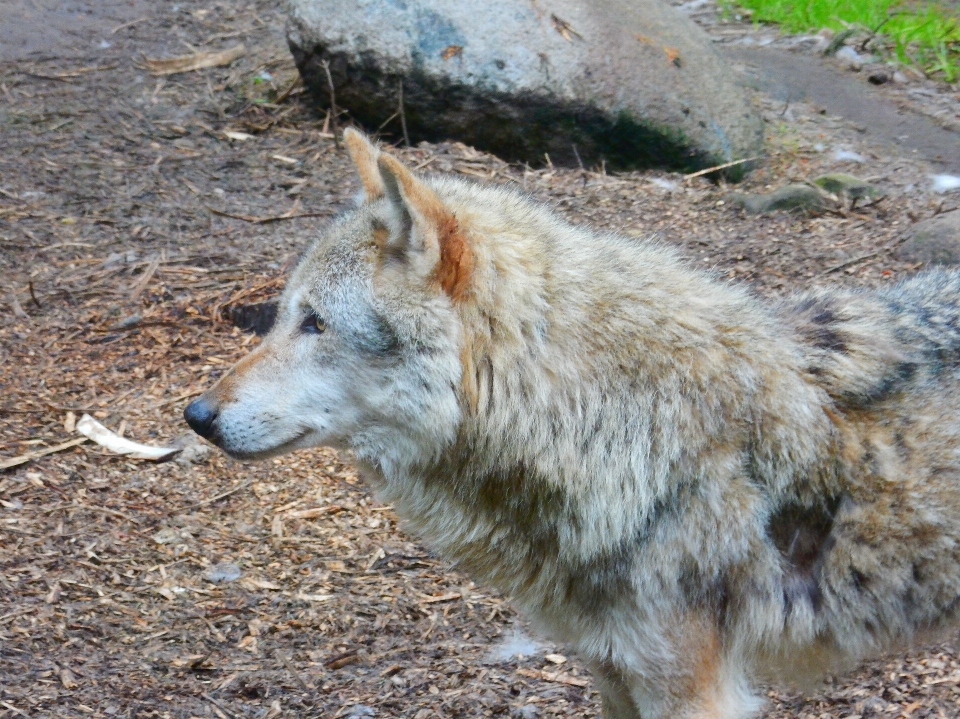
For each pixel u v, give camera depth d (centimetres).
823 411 649
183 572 1012
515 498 674
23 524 1048
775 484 647
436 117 1878
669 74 1880
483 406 663
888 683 851
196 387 1305
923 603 669
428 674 888
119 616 938
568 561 667
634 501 641
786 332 683
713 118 1864
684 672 660
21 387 1298
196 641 919
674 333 654
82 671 850
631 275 677
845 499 650
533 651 925
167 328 1427
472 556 710
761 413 643
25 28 2302
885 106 2159
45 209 1703
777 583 659
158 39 2297
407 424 681
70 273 1547
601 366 653
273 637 937
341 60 1891
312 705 847
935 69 2358
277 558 1051
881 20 2569
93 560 1010
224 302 1471
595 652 684
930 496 647
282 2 2455
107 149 1888
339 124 1973
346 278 677
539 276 666
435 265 647
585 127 1823
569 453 651
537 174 1808
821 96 2197
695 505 640
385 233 666
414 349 662
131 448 1195
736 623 664
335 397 691
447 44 1848
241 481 1168
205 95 2078
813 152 1928
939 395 661
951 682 838
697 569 643
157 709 820
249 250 1611
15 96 2034
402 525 764
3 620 898
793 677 727
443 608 987
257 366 703
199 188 1789
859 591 661
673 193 1741
